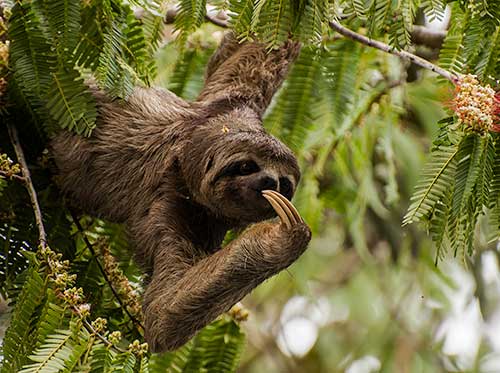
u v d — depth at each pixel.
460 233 10.68
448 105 10.98
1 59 11.96
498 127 10.58
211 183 12.35
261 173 12.12
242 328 13.63
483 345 20.41
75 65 11.39
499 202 10.92
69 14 10.98
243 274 11.04
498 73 11.37
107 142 12.91
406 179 18.94
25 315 10.46
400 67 17.14
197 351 13.38
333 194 18.19
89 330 10.37
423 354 20.31
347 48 14.39
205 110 13.18
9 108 12.32
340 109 14.45
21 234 12.41
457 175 10.52
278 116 14.48
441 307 20.48
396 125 18.17
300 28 10.66
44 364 9.82
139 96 13.23
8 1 11.10
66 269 11.10
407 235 19.69
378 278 20.42
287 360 20.81
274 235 11.02
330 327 20.92
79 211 13.16
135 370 10.28
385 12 10.56
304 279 19.69
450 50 11.95
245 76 14.00
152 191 12.79
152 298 11.73
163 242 12.32
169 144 12.91
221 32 15.41
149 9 12.47
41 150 12.82
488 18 10.99
